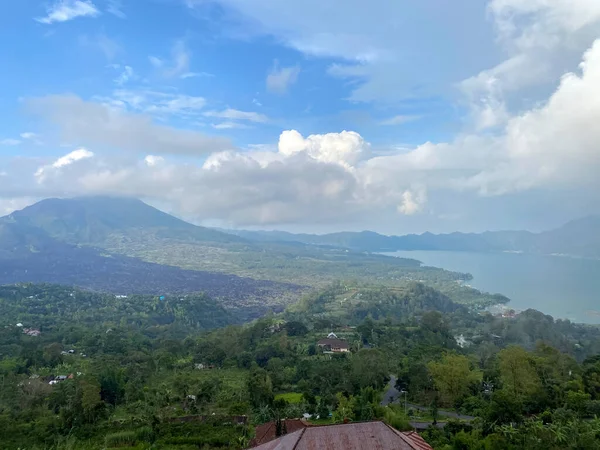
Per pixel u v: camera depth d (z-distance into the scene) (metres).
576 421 60.41
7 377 100.50
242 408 79.75
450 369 86.06
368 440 33.12
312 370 105.81
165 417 75.88
